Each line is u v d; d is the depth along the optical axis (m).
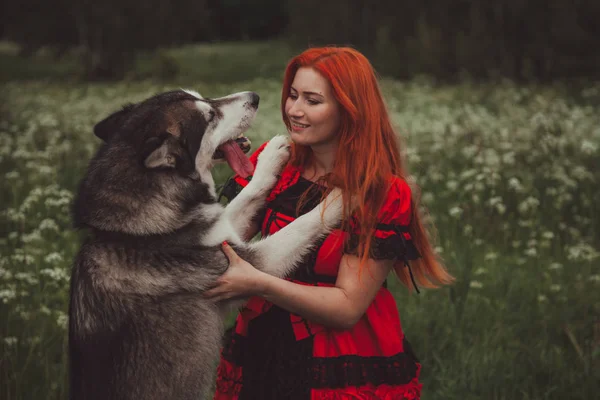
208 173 3.18
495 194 6.16
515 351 3.90
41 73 22.95
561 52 15.58
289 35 26.83
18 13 24.12
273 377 2.42
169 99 3.13
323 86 2.43
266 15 40.03
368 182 2.35
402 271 2.72
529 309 4.32
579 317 4.28
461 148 7.77
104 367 2.54
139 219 2.75
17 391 3.37
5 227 5.78
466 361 3.77
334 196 2.52
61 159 7.70
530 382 3.63
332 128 2.48
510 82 14.44
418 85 15.20
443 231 5.49
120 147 2.94
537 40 15.79
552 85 14.76
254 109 3.35
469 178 6.53
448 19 17.59
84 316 2.62
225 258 2.76
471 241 5.41
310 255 2.63
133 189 2.80
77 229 2.92
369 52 19.98
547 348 3.96
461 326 4.16
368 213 2.35
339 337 2.36
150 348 2.54
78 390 2.58
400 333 2.53
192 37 33.38
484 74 16.39
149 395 2.51
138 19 22.44
